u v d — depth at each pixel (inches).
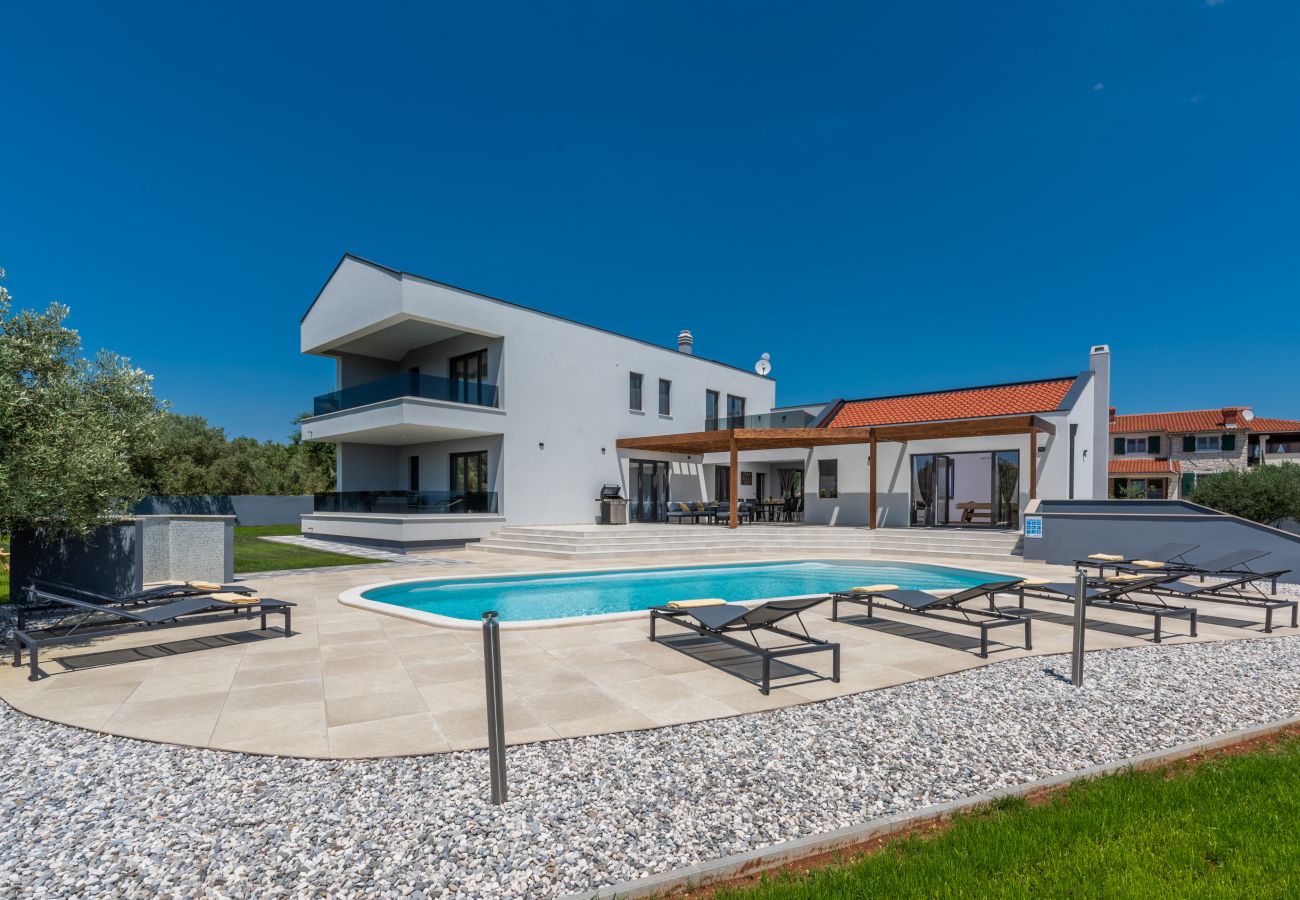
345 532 780.6
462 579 479.2
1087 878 97.2
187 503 1138.0
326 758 148.6
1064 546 534.6
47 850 109.7
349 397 781.9
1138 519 496.4
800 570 569.3
